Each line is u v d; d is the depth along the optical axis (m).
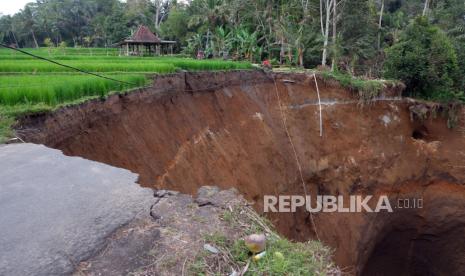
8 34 54.38
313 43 28.62
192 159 11.42
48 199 3.97
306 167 16.72
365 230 17.16
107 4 60.44
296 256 3.35
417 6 41.47
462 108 21.02
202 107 13.88
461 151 19.91
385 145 19.17
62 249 3.17
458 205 18.91
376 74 27.70
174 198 4.16
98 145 8.44
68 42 57.19
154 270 3.03
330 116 18.44
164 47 39.41
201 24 37.75
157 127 10.91
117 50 39.53
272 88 18.14
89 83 9.09
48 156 5.32
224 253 3.29
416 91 21.48
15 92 7.53
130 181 4.54
